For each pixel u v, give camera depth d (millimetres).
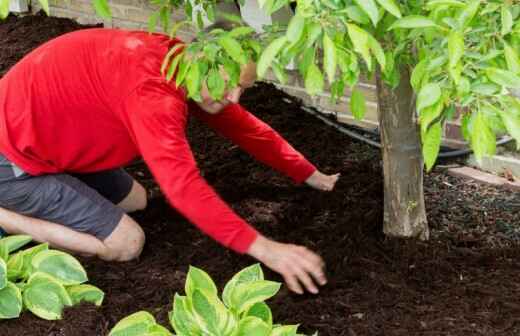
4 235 2928
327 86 4086
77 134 2719
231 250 2936
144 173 3648
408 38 1989
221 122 2961
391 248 2861
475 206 3223
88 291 2627
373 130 3934
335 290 2652
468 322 2455
